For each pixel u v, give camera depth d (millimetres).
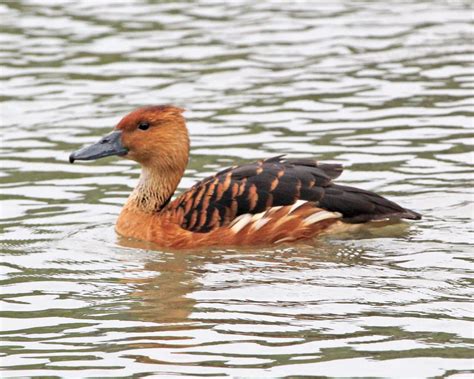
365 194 15906
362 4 27922
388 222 16266
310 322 12828
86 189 18219
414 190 17516
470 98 21641
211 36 25625
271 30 25984
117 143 16594
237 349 12141
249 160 18969
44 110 21578
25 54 24578
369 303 13383
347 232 15891
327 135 20031
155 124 16531
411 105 21406
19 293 14023
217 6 27906
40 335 12656
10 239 16078
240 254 15336
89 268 14930
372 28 25953
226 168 18047
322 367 11656
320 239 15797
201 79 23125
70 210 17281
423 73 23109
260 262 14961
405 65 23609
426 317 12906
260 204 15664
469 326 12648
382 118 20797
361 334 12469
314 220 15703
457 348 12070
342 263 14812
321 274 14406
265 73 23406
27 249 15695
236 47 24938
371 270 14500
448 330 12539
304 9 27562
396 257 14969
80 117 21188
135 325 12875
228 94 22297
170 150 16547
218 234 15695
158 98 22109
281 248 15523
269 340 12359
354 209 15742
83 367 11781
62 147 19844
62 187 18250
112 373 11617
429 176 18094
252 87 22641
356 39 25266
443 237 15680
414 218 15781
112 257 15398
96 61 24156
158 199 16500
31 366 11836
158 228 16016
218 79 23125
